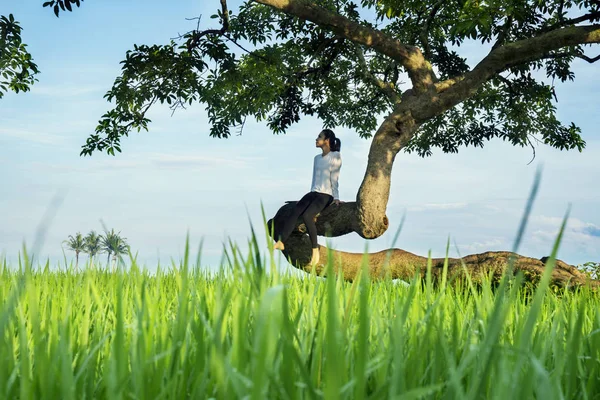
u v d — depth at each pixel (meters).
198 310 0.85
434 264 7.52
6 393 0.71
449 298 1.91
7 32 8.30
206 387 0.74
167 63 9.08
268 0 7.43
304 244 8.53
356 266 8.02
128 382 0.77
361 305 0.48
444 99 8.05
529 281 5.94
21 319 0.77
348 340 1.03
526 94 11.02
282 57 10.83
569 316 1.10
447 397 0.62
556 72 10.98
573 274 6.78
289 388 0.59
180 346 0.83
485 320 1.02
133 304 1.48
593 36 7.32
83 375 0.86
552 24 9.62
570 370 0.62
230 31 9.37
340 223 8.59
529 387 0.59
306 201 8.05
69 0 6.57
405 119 8.27
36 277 2.58
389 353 0.73
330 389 0.41
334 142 8.31
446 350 0.67
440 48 11.17
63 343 0.69
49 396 0.70
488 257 7.21
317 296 1.68
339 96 12.11
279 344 0.67
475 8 6.97
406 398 0.51
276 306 0.53
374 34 8.07
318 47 10.65
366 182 8.20
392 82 11.55
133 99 9.33
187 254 0.81
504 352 0.62
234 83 9.70
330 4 10.43
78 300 1.95
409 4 9.78
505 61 7.80
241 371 0.63
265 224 0.80
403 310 0.78
